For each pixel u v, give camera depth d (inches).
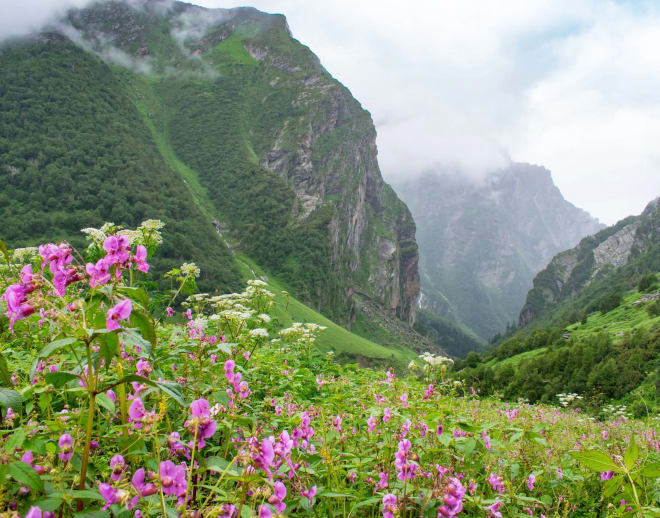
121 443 104.7
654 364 2105.1
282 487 102.0
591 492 215.0
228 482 126.3
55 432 125.0
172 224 6875.0
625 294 7386.8
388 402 241.1
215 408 131.2
